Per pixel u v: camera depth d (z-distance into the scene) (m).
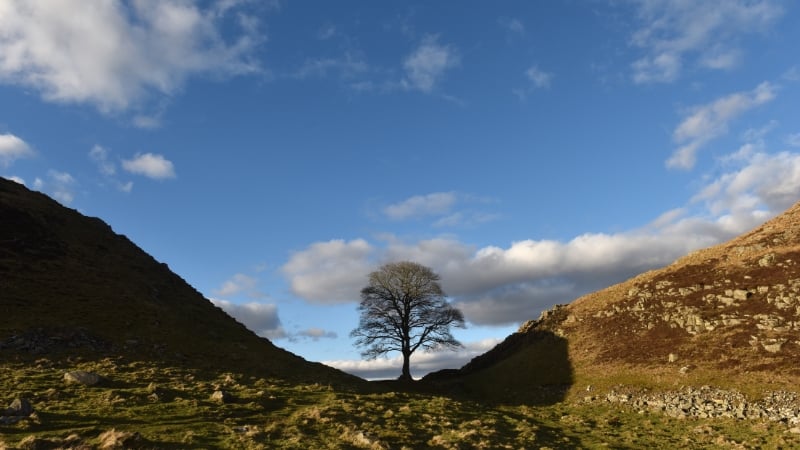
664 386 51.66
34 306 46.03
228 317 70.44
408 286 76.56
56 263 58.34
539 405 55.38
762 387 45.34
